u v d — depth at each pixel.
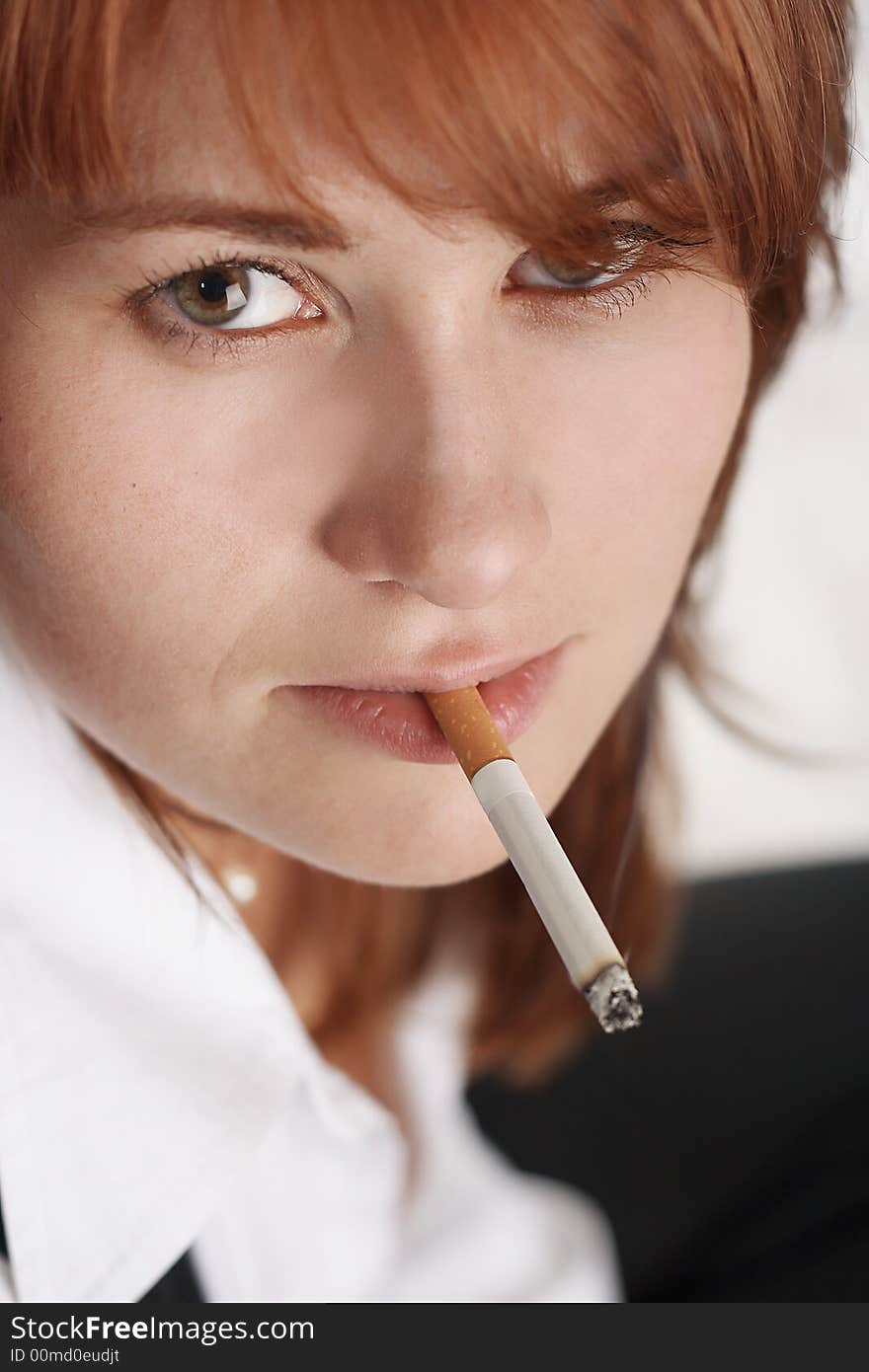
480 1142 1.52
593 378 0.77
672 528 0.85
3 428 0.75
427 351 0.70
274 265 0.70
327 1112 1.22
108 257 0.69
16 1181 1.03
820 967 1.62
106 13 0.63
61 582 0.79
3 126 0.67
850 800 1.79
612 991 0.63
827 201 0.96
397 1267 1.35
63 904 1.03
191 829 1.21
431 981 1.45
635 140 0.68
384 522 0.72
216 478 0.74
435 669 0.78
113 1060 1.07
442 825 0.83
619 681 0.89
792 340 1.04
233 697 0.80
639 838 1.45
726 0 0.69
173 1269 1.18
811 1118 1.55
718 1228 1.51
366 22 0.62
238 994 1.10
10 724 1.00
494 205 0.65
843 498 1.86
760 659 1.83
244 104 0.63
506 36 0.63
